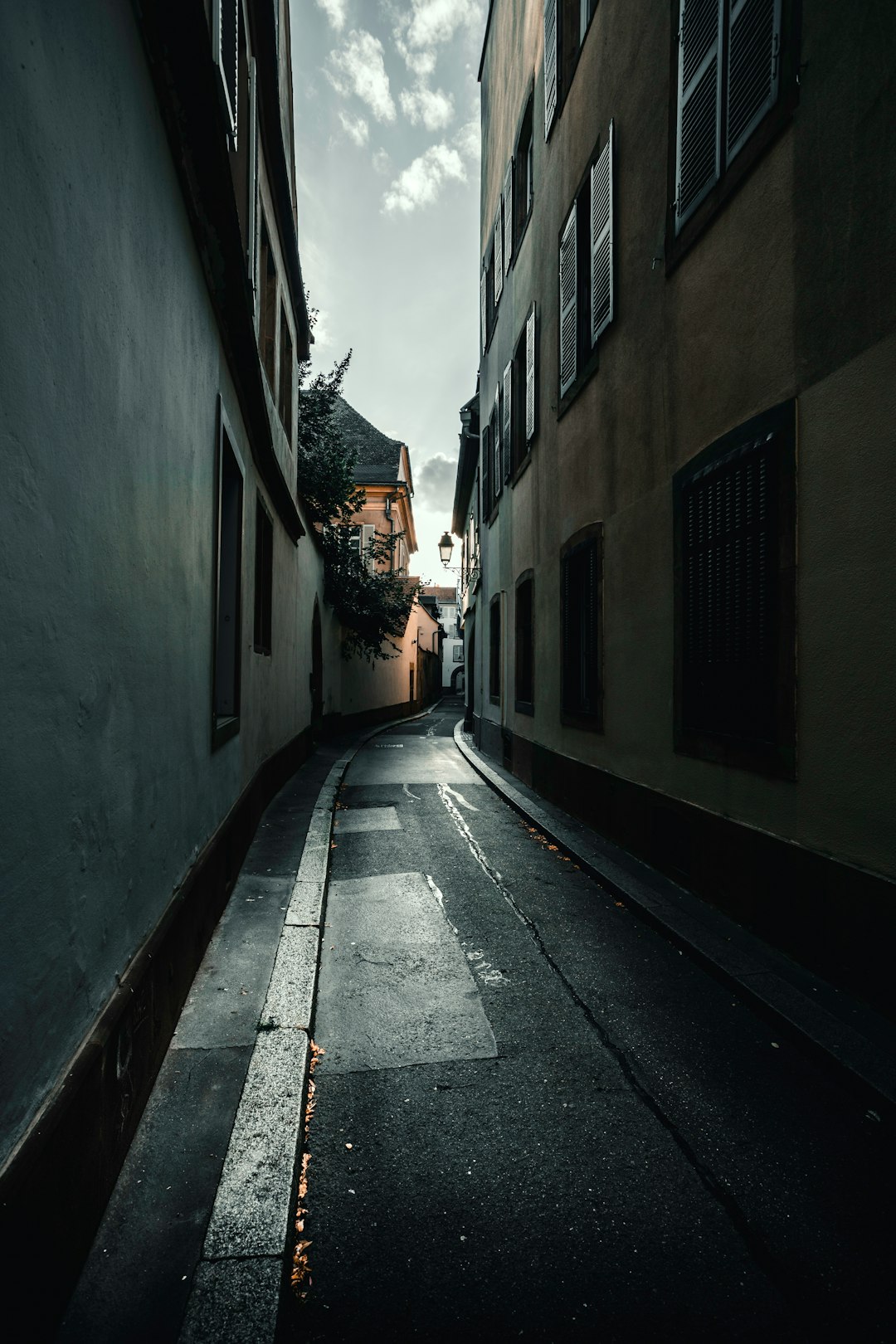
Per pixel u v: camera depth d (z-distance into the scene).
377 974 4.28
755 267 4.41
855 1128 2.82
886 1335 1.92
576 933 4.96
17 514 1.66
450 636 66.94
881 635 3.38
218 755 5.01
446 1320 1.95
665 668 5.85
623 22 6.60
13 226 1.63
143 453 2.85
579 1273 2.12
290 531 11.67
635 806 6.52
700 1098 3.02
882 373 3.35
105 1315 1.87
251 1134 2.62
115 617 2.46
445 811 9.62
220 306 4.80
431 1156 2.65
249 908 5.20
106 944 2.33
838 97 3.59
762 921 4.43
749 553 4.54
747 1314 1.98
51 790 1.86
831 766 3.75
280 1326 1.92
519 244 11.80
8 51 1.60
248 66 6.43
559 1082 3.14
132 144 2.67
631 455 6.53
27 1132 1.67
